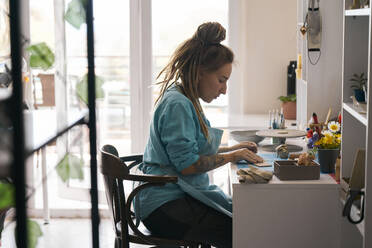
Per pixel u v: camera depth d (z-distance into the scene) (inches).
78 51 148.1
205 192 85.0
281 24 178.4
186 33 181.3
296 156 92.2
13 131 25.1
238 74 182.4
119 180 80.7
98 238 34.0
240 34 180.5
